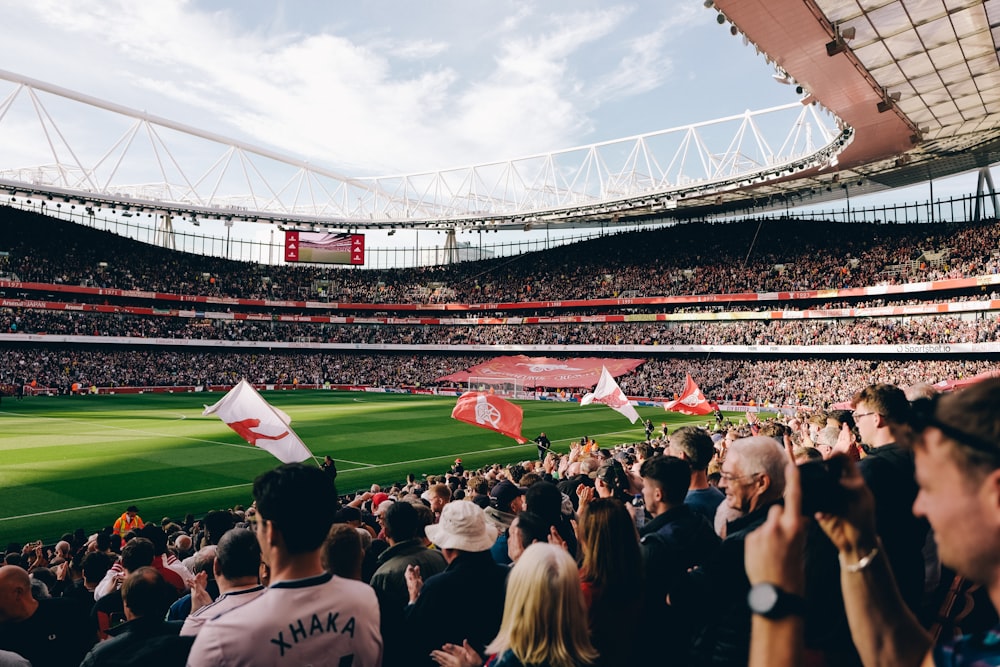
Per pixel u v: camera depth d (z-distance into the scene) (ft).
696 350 216.33
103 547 33.14
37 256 225.35
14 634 15.70
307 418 143.13
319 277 300.40
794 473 6.27
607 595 10.98
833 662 9.83
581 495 25.68
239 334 257.55
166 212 252.21
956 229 195.83
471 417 65.10
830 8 67.92
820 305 208.13
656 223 285.84
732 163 193.67
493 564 14.84
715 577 10.68
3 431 113.80
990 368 165.07
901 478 12.73
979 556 4.83
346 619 10.05
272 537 9.96
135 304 242.58
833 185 206.49
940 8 68.33
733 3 66.18
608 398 77.36
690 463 19.51
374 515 35.55
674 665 11.35
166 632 13.10
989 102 100.58
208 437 108.58
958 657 5.44
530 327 268.00
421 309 284.20
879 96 94.32
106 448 96.68
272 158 259.60
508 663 9.36
